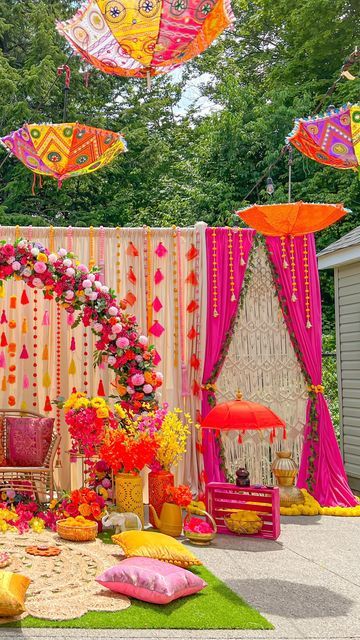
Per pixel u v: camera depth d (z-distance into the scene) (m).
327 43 15.66
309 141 4.76
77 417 5.45
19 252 5.84
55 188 16.61
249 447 6.65
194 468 6.52
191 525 5.12
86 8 4.41
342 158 4.72
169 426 5.66
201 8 4.04
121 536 4.41
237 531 5.32
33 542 4.75
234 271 6.78
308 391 6.80
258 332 6.82
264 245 6.92
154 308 6.68
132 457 5.26
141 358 5.89
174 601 3.62
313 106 15.38
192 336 6.74
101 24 4.39
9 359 6.50
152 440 5.33
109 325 5.89
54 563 4.20
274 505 5.25
